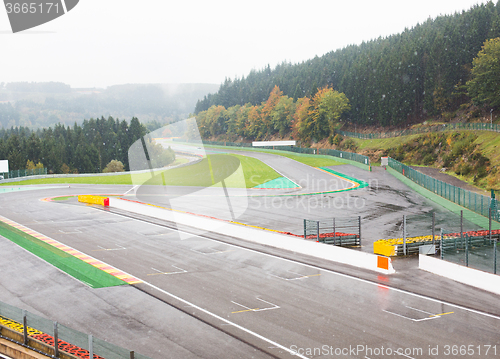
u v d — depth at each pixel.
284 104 152.25
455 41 108.31
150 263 21.42
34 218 35.03
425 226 32.22
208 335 12.75
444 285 17.97
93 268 20.50
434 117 109.50
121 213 37.34
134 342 12.25
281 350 11.73
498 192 52.72
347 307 15.21
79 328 13.35
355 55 174.50
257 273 19.66
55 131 174.88
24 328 10.89
